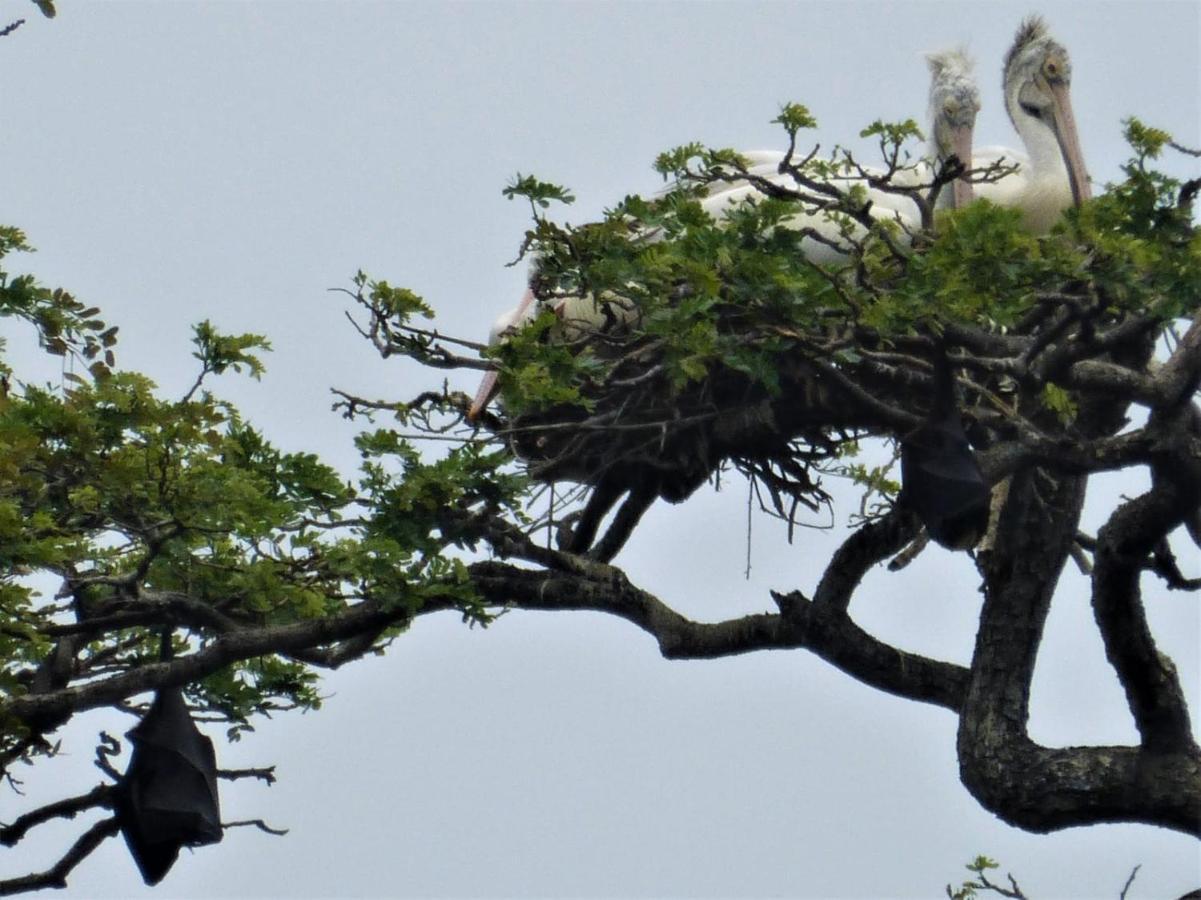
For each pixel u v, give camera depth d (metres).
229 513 13.16
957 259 11.79
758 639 14.49
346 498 13.99
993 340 12.46
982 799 13.91
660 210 13.16
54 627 13.84
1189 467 12.81
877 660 14.37
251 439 14.03
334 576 13.99
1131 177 12.34
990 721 13.93
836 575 14.43
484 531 14.20
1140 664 13.26
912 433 12.81
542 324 13.21
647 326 12.41
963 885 14.34
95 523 13.41
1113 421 13.84
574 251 12.91
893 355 12.29
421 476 13.68
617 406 14.51
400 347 13.35
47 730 14.04
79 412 13.19
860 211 12.26
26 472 13.23
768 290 12.10
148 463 13.10
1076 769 13.51
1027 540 14.12
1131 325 12.34
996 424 13.35
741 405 14.27
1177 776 13.23
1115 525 13.09
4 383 14.24
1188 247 12.16
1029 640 14.11
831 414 14.06
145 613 13.98
